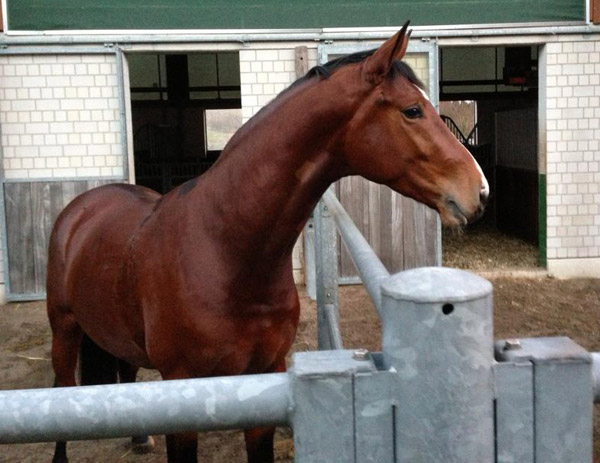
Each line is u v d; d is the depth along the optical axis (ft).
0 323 17.54
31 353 14.85
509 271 21.04
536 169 24.77
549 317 16.71
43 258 19.70
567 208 20.57
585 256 20.74
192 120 36.55
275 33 19.52
